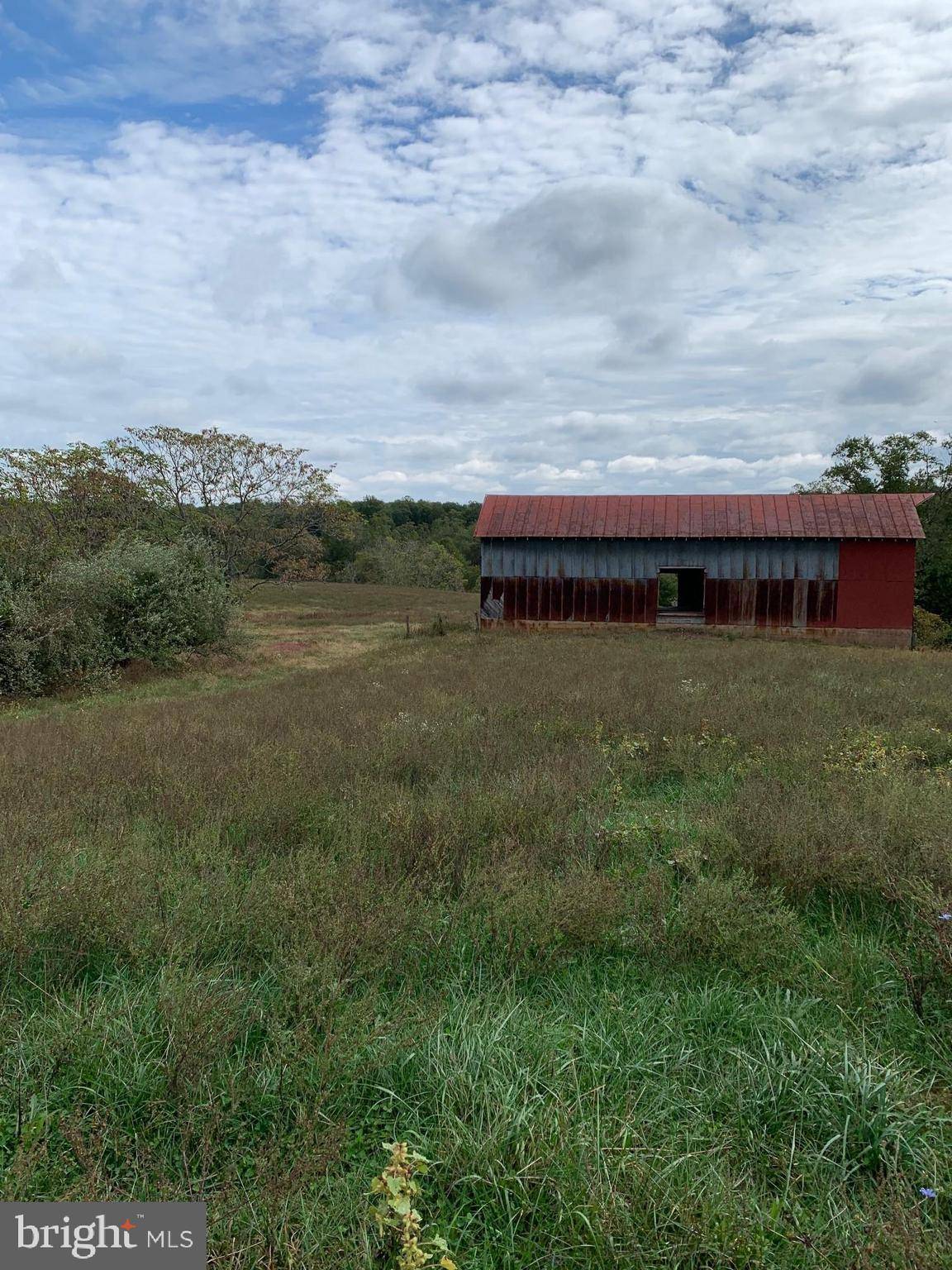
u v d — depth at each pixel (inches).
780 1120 112.6
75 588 634.2
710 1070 122.4
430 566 3410.4
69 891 156.8
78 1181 95.5
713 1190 97.2
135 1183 96.7
